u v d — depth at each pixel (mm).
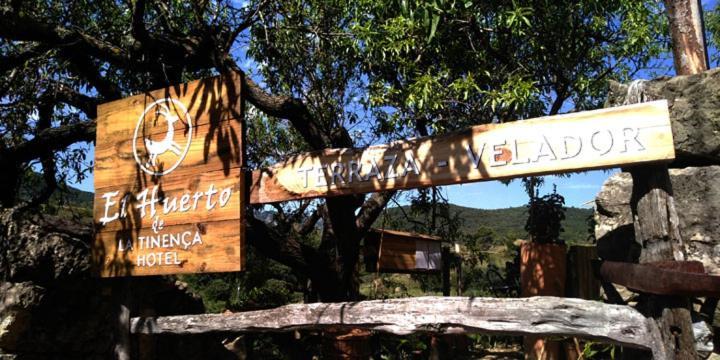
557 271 6809
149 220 4422
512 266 9359
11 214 4461
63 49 5727
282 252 5969
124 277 4680
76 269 4617
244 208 4047
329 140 5594
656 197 2697
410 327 3307
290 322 3789
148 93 4598
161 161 4434
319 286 6258
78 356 4797
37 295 4332
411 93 5648
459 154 3273
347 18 6426
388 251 7402
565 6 5957
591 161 2854
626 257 3512
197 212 4188
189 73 7480
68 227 4891
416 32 5641
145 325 4562
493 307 3072
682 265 2521
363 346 5699
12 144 6727
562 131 2961
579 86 6227
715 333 3229
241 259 3943
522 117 6340
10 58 5762
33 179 7781
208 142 4215
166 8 5949
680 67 3541
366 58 6371
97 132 4828
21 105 6398
